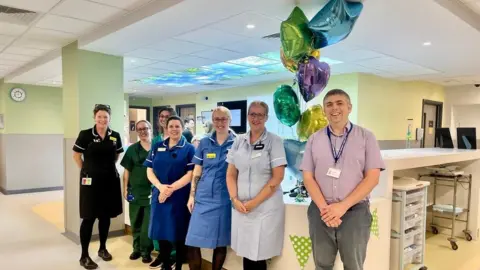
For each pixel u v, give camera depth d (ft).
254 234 7.76
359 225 6.69
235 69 20.16
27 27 12.29
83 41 13.30
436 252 13.26
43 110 25.03
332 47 13.82
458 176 14.49
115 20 11.50
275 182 7.70
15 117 23.88
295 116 9.21
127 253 12.47
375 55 15.34
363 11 9.52
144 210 11.64
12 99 23.72
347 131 6.95
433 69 18.97
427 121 27.17
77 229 13.80
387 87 22.68
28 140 24.44
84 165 11.04
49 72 19.54
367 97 20.99
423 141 26.58
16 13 10.89
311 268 7.89
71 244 13.52
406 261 10.30
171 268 10.17
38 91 24.80
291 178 10.29
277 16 10.15
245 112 27.81
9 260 11.79
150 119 37.52
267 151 7.88
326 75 8.96
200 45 13.74
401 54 15.07
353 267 6.70
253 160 7.86
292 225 8.09
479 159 14.96
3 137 23.73
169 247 9.95
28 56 17.07
